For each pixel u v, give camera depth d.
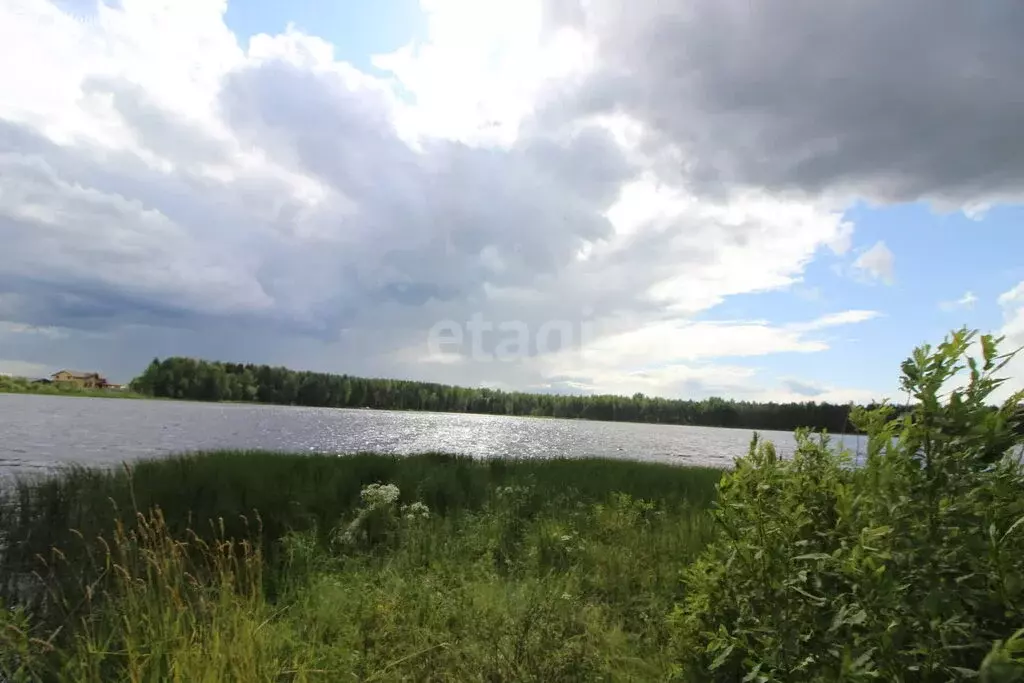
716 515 2.81
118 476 9.17
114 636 3.88
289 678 3.64
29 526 6.71
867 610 1.97
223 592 4.02
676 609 3.03
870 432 2.32
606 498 9.55
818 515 2.53
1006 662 1.60
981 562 1.90
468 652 3.95
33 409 59.28
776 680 2.18
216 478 9.23
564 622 4.38
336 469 10.48
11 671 3.49
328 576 5.43
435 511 8.24
